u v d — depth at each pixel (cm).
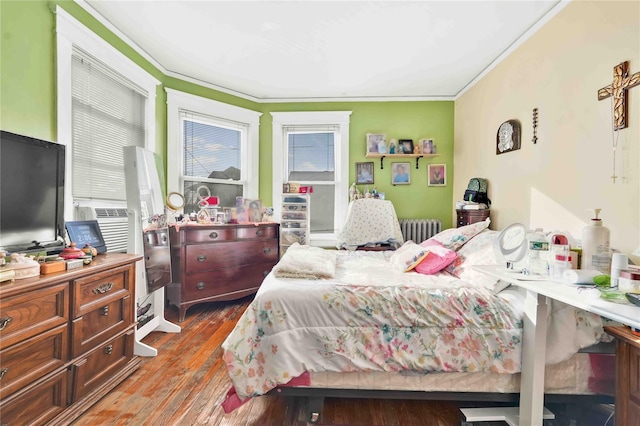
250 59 305
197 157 368
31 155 159
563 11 211
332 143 412
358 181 399
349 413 168
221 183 389
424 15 230
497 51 281
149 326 246
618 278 128
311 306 156
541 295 140
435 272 217
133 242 223
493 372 151
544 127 230
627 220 166
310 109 404
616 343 131
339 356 151
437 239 260
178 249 289
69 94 215
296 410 169
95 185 245
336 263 248
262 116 410
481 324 153
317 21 241
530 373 142
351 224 371
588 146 191
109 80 258
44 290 136
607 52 177
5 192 145
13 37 179
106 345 176
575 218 202
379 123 397
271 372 150
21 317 127
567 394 152
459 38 260
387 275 207
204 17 239
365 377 155
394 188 398
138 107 295
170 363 211
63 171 179
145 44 281
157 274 248
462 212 321
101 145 251
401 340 153
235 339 153
